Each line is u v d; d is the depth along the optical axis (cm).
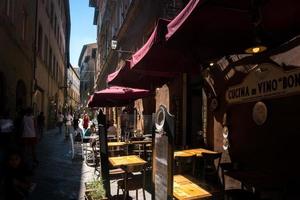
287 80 498
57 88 3784
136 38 1698
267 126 545
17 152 496
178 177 499
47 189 754
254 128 585
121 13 2292
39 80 2327
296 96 479
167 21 450
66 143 1864
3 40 1240
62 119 2778
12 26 1394
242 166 606
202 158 691
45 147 1634
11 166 489
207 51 566
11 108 1427
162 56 639
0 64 1197
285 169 498
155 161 466
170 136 409
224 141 698
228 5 391
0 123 908
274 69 527
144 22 1492
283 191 438
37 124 2044
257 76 576
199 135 849
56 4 3344
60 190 748
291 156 487
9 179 489
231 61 670
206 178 723
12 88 1439
